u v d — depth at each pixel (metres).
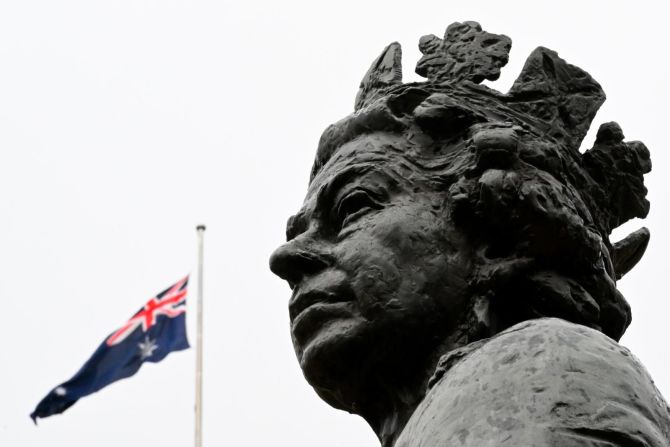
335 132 8.55
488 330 7.67
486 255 7.85
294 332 7.90
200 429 21.45
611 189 8.55
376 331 7.67
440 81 8.78
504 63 8.88
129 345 24.28
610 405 6.32
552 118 8.55
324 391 7.98
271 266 8.09
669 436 6.46
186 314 24.44
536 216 7.78
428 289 7.75
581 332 6.79
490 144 7.93
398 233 7.87
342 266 7.85
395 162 8.20
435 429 6.50
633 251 8.80
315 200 8.25
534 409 6.33
